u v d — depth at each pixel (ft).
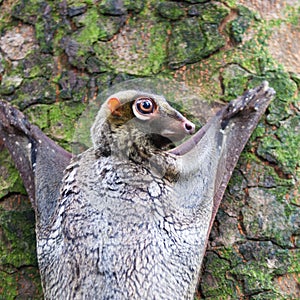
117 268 21.02
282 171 26.53
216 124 25.84
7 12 29.89
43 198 24.16
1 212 27.12
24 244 26.66
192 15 28.78
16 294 26.23
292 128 27.07
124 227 21.42
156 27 28.78
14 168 27.55
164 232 21.70
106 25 28.94
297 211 26.05
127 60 28.35
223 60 28.09
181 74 27.96
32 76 28.78
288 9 29.17
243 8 28.91
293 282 25.32
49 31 29.22
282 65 28.04
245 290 25.25
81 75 28.37
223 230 25.99
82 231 21.58
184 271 21.70
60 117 27.94
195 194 23.26
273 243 25.75
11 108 27.37
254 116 26.66
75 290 21.25
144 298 20.86
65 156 25.86
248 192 26.35
